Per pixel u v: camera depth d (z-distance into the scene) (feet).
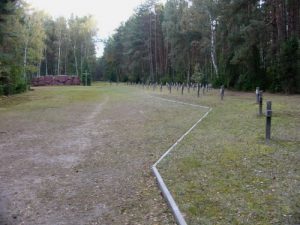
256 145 31.73
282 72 91.20
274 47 102.73
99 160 29.81
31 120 57.36
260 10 106.22
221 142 34.04
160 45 258.16
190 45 195.11
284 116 48.21
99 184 23.48
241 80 113.60
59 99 107.34
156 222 17.42
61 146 35.96
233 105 67.82
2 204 20.25
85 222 17.79
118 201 20.39
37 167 27.94
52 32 331.36
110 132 43.86
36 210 19.36
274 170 24.21
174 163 27.35
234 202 18.97
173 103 80.69
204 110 63.72
